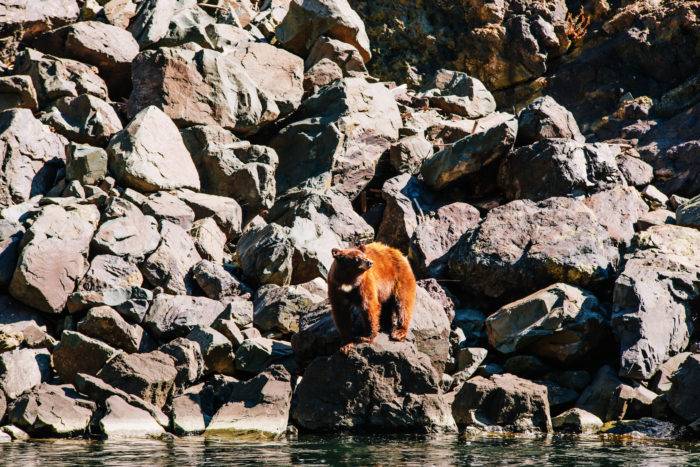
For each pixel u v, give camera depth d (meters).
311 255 38.19
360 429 27.98
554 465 22.12
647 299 32.44
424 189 44.47
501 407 28.92
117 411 27.78
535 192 41.94
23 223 37.03
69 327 34.16
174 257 37.00
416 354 28.56
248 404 28.67
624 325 31.78
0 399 28.75
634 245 37.69
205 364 31.64
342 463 22.08
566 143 42.16
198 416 28.75
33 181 40.84
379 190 46.94
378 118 47.62
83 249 35.97
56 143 42.66
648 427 28.47
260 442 26.03
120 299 34.50
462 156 42.91
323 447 24.91
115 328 32.75
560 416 29.62
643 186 44.75
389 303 29.58
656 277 33.50
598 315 33.12
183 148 43.00
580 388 32.00
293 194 43.28
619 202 41.00
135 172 40.34
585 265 35.62
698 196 41.53
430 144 47.28
